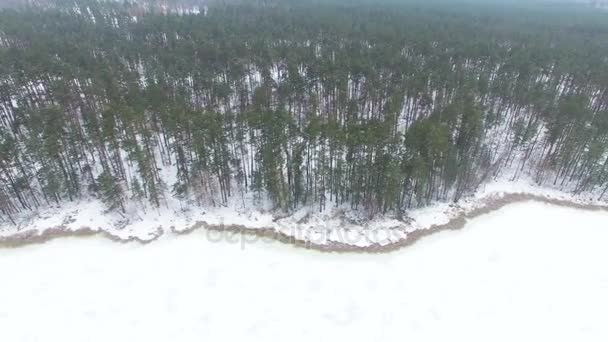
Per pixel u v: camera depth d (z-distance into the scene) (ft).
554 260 137.08
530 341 110.32
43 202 150.82
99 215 146.82
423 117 202.39
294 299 119.14
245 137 171.12
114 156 157.48
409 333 110.63
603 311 119.85
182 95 189.98
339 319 113.70
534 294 124.06
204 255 133.90
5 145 132.36
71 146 155.53
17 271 125.80
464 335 110.93
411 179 147.95
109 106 162.81
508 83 218.38
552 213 159.43
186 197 155.94
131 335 107.96
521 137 191.62
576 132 167.22
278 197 147.64
